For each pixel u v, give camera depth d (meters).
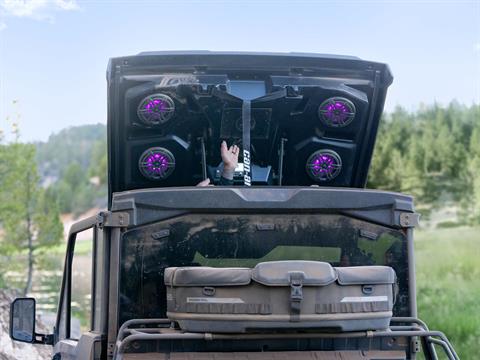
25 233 25.81
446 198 21.50
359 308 4.41
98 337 4.86
